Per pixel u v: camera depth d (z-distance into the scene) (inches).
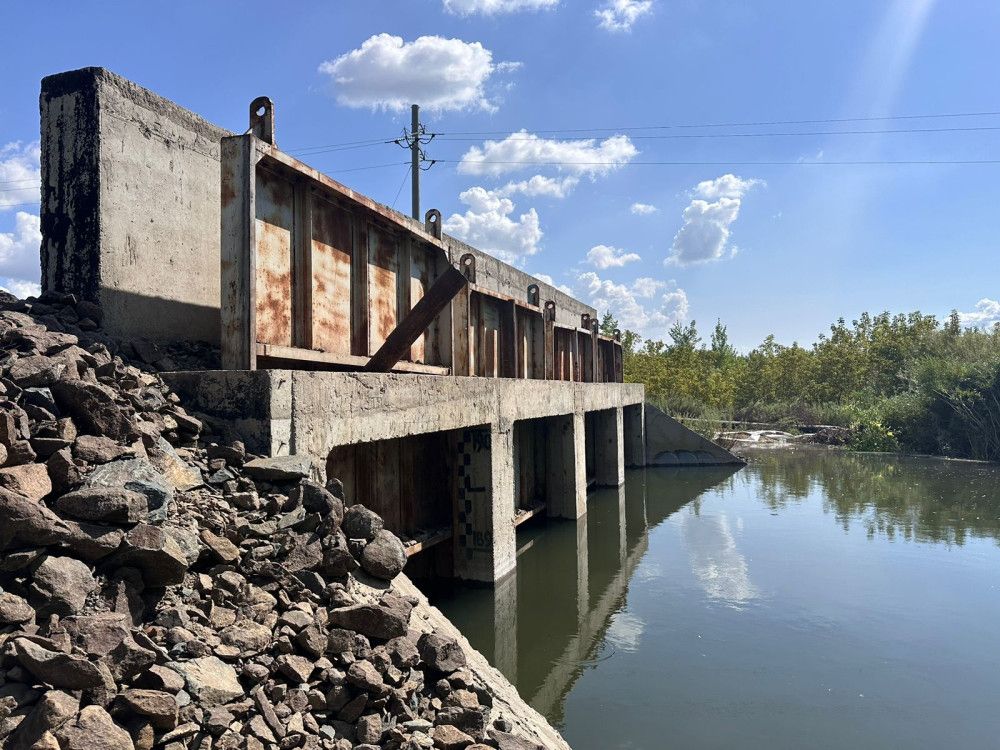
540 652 293.9
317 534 169.0
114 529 123.6
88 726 93.5
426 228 382.3
